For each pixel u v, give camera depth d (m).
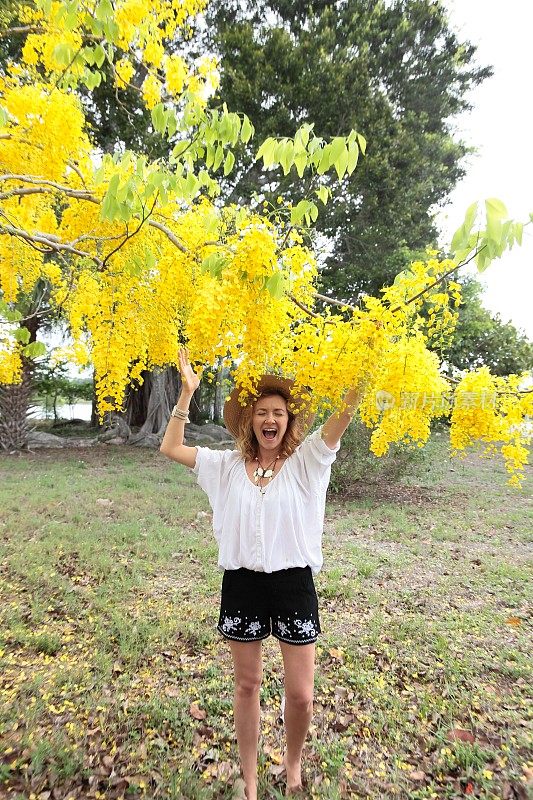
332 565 4.45
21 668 2.71
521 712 2.45
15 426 11.65
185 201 2.02
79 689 2.53
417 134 10.78
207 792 1.90
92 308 2.01
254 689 1.91
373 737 2.28
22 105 1.75
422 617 3.44
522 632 3.27
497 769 2.08
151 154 8.96
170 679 2.66
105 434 13.62
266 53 9.75
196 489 7.70
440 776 2.06
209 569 4.22
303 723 1.87
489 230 1.25
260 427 1.92
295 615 1.85
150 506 6.48
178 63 2.24
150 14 2.16
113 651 2.93
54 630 3.12
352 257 11.49
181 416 2.00
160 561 4.38
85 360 2.14
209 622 3.28
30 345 2.41
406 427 1.57
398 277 1.59
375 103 10.23
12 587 3.71
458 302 1.54
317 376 1.48
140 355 2.03
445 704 2.49
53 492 7.03
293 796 1.90
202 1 2.24
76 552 4.53
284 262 1.57
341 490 7.69
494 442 1.56
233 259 1.51
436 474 9.09
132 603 3.55
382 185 10.48
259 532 1.85
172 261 1.85
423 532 5.65
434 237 11.85
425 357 1.51
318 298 1.75
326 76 9.55
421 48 10.59
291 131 9.75
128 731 2.25
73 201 2.13
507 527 5.89
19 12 2.47
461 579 4.15
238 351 1.56
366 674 2.73
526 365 10.30
